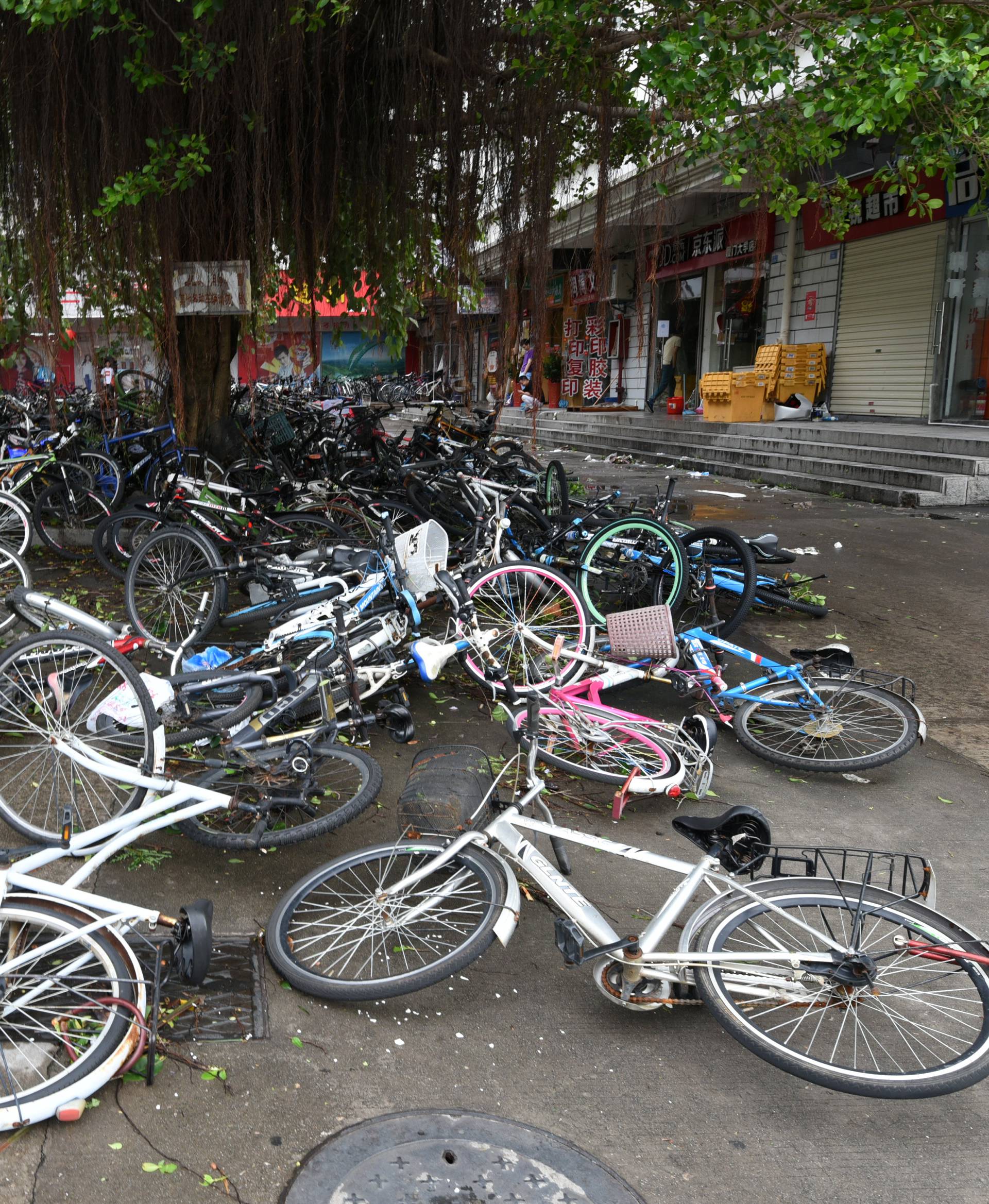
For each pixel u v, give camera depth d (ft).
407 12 19.60
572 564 21.29
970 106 17.84
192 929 8.46
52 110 20.17
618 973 9.04
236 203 21.66
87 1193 6.99
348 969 9.66
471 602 16.30
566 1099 8.28
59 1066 8.01
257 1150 7.50
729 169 19.48
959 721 17.07
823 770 14.74
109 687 13.07
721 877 9.16
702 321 65.41
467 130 20.61
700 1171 7.61
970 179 41.24
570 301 77.20
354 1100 8.08
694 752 13.82
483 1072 8.53
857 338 50.60
